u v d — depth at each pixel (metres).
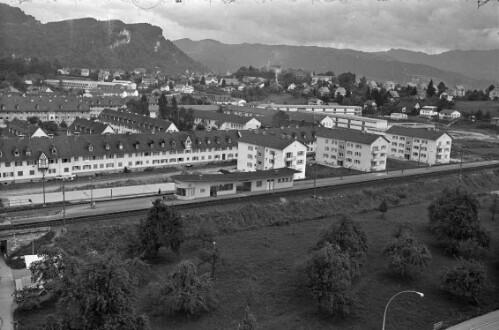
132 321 58.00
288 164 139.50
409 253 84.44
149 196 114.31
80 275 59.19
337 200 122.62
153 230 82.81
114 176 136.50
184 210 102.25
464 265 80.69
